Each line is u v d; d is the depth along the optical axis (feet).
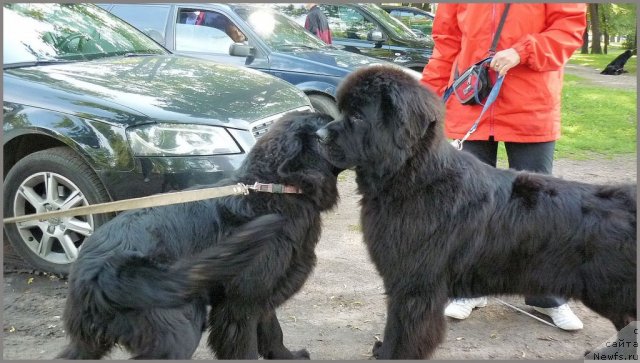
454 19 11.50
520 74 10.59
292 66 22.15
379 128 8.39
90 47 14.97
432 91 8.81
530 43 10.05
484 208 8.89
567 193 8.95
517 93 10.66
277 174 8.71
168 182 11.80
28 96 12.34
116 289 7.23
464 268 9.04
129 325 7.34
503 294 9.34
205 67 15.21
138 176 11.78
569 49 10.32
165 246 7.91
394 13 48.49
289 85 15.66
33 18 14.46
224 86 13.96
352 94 8.60
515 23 10.44
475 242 8.91
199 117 12.28
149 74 13.85
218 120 12.39
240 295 8.38
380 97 8.39
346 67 22.15
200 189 8.45
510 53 10.12
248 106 13.26
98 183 12.16
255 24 23.32
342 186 20.18
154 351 7.36
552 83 10.78
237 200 8.59
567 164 24.97
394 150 8.38
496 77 10.71
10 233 12.98
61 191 12.67
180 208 8.35
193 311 7.83
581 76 57.57
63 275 12.79
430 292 9.04
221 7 23.04
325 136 8.57
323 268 14.05
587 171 23.67
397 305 9.19
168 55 16.16
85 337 7.57
